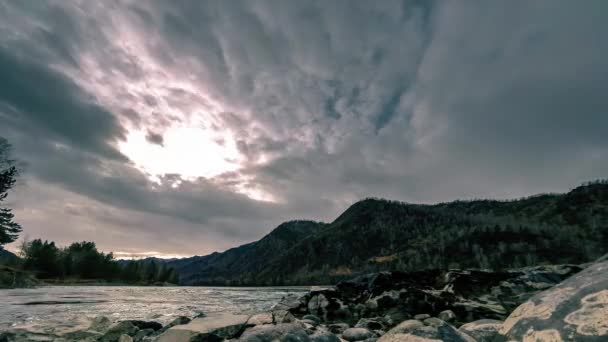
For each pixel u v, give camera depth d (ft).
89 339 27.43
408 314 36.81
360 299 42.60
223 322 23.88
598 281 12.92
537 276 38.01
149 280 458.50
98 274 371.56
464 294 36.94
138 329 30.73
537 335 12.14
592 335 10.44
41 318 46.52
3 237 179.42
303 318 37.52
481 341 16.83
